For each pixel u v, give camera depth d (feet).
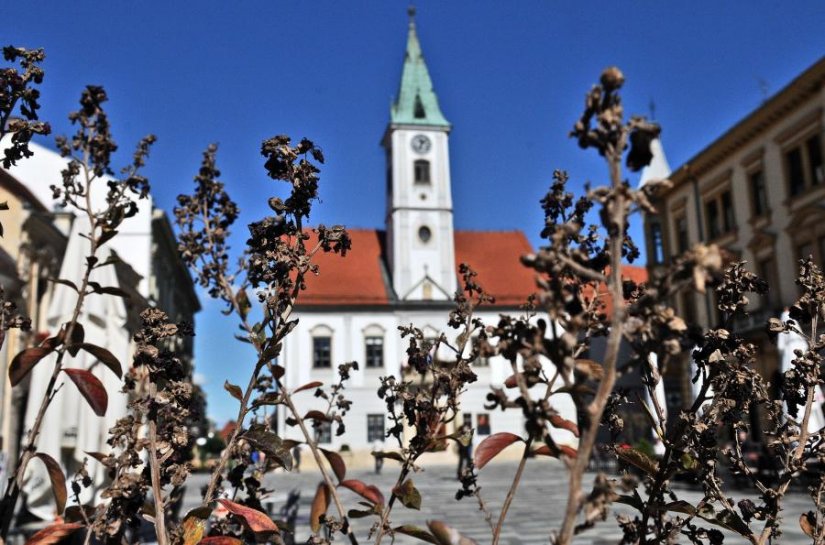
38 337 26.76
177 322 8.01
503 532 36.96
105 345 27.20
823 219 77.25
